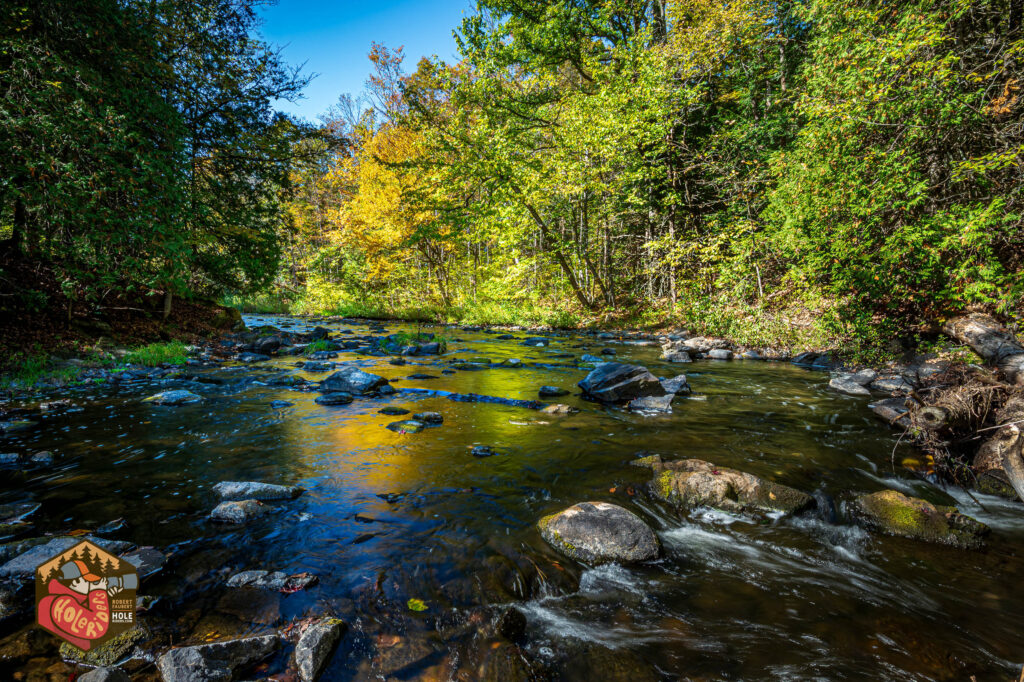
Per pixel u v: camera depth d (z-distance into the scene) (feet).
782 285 45.62
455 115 65.10
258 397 22.13
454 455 15.08
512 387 25.84
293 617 7.30
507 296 72.64
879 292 29.09
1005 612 8.08
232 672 6.08
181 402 20.62
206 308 47.98
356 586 8.14
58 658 6.30
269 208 45.44
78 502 11.05
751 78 54.49
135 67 31.24
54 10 26.23
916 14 25.49
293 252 118.83
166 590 7.83
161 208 29.30
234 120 42.01
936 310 28.94
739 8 46.26
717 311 48.65
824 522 11.28
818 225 31.40
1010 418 13.78
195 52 39.42
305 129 45.65
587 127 53.93
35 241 28.53
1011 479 12.44
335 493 12.09
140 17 32.50
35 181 24.20
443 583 8.35
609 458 15.06
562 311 66.39
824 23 31.14
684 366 33.81
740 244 46.62
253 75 42.78
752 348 41.32
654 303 64.28
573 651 6.93
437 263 87.97
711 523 11.12
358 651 6.67
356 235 86.43
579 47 62.64
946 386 18.39
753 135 51.16
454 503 11.65
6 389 21.22
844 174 28.40
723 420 19.69
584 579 8.73
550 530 10.07
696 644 7.15
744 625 7.62
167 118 32.09
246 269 43.96
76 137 24.76
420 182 65.46
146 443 15.44
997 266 22.80
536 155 63.36
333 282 104.22
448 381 27.35
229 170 42.57
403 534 10.02
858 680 6.50
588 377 24.56
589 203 64.03
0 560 8.30
